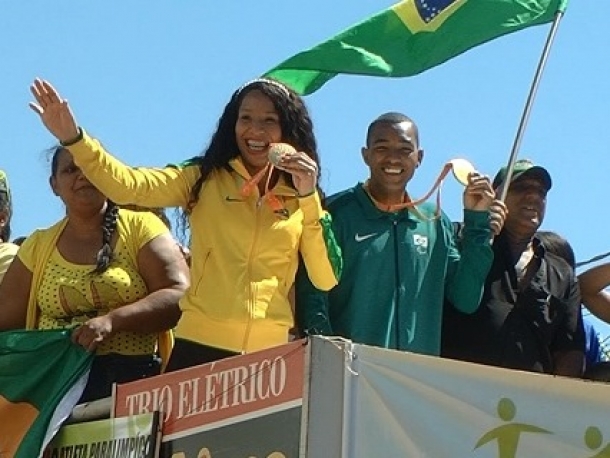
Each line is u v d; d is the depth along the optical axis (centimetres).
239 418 459
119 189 541
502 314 615
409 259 588
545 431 462
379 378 440
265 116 562
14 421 573
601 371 692
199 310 537
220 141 566
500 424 455
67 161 600
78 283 593
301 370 436
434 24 677
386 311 579
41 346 571
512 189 642
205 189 557
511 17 682
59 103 526
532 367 614
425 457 442
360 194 598
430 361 449
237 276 535
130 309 579
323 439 427
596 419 470
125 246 605
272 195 548
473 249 592
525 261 637
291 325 545
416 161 603
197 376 484
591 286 700
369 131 608
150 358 602
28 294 612
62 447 552
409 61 669
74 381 562
